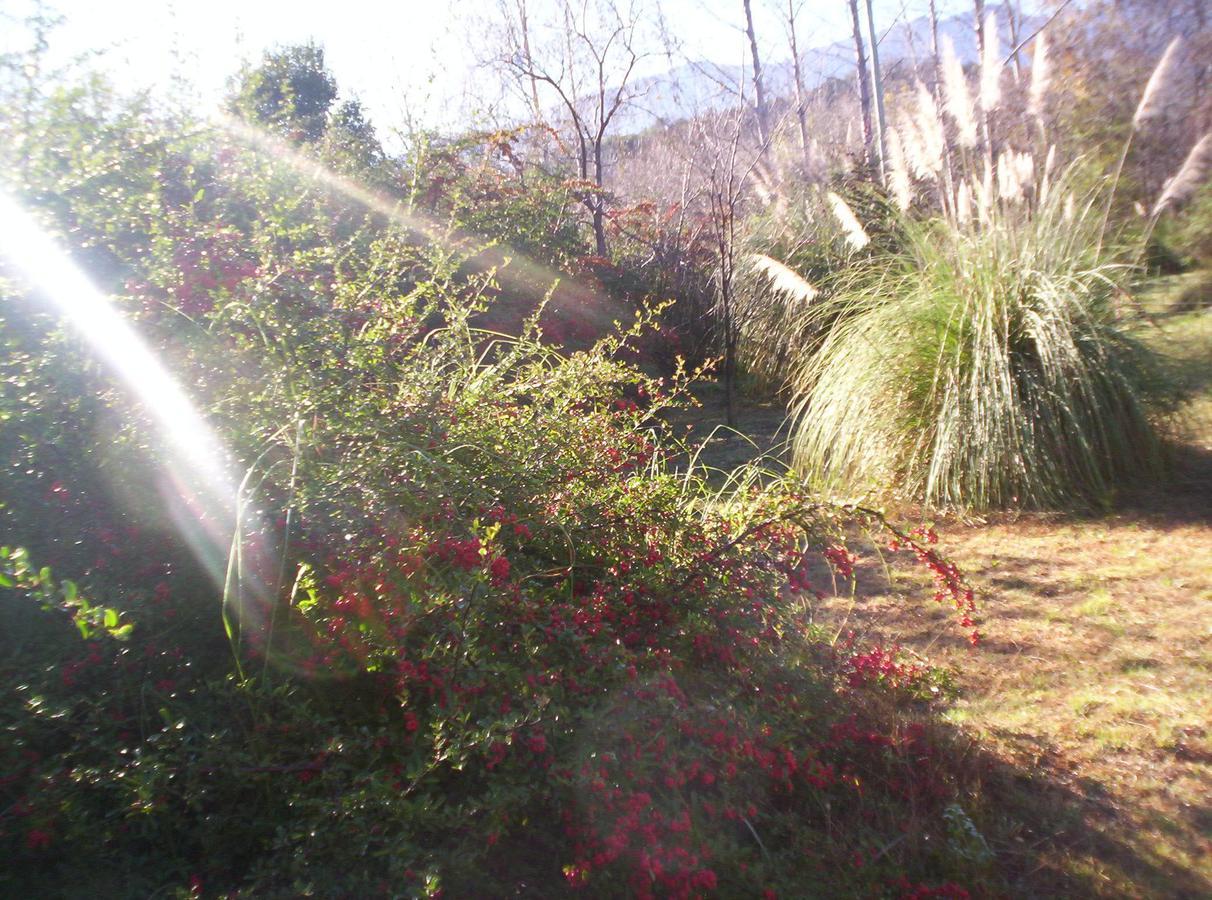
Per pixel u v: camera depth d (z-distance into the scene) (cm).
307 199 646
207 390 323
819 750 342
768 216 1146
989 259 681
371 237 693
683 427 956
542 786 277
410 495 307
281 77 1248
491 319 784
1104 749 368
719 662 343
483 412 375
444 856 256
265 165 531
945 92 831
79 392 316
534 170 1142
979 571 554
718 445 887
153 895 248
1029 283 676
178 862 259
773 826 305
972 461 648
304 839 256
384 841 252
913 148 803
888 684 394
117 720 266
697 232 1154
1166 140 1135
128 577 301
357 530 296
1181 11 1244
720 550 359
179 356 325
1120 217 889
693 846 276
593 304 962
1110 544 576
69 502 308
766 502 386
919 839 308
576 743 280
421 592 288
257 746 268
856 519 400
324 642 285
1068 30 1284
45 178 349
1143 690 408
